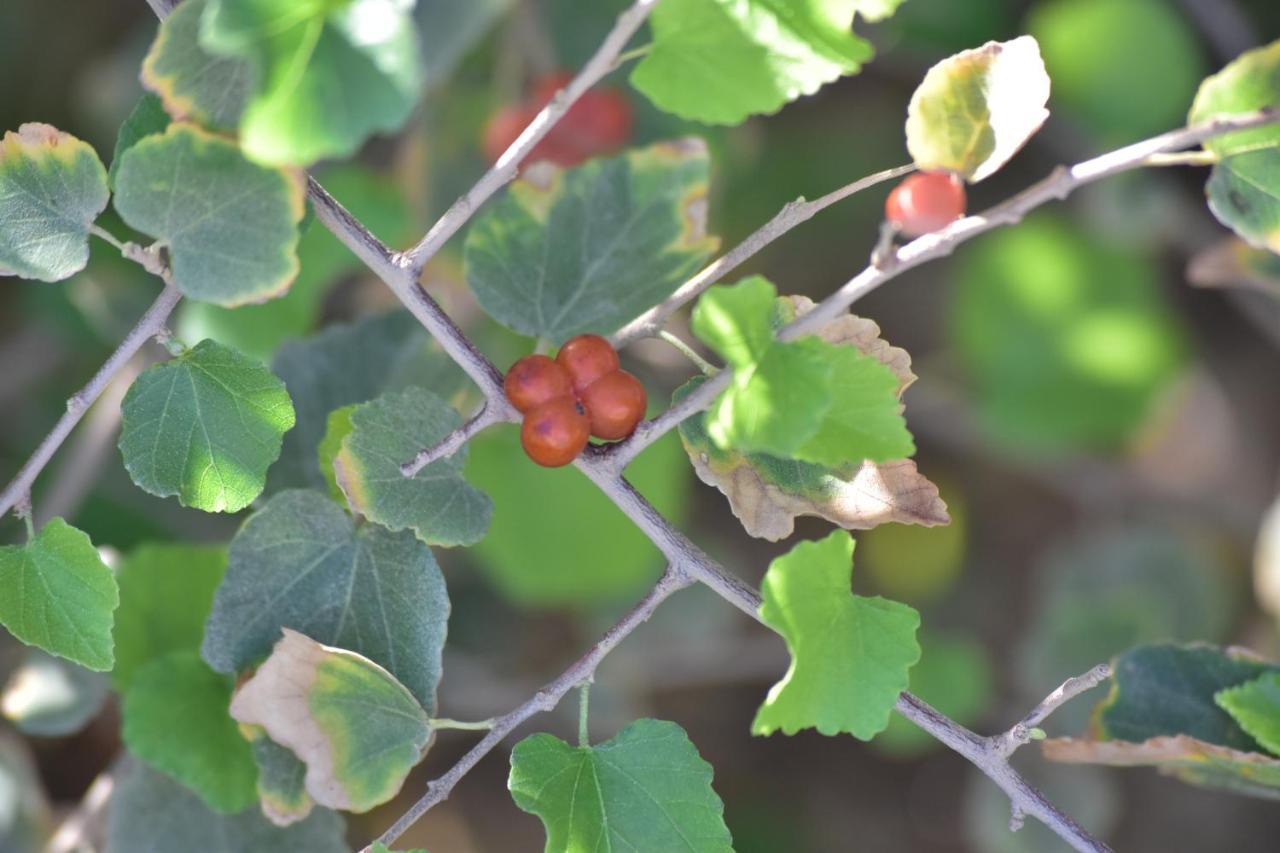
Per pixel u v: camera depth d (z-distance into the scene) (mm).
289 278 364
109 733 549
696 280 376
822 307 360
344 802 376
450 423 375
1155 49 522
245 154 359
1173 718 398
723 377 364
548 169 384
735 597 373
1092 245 568
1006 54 365
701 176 386
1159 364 562
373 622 382
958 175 369
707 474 377
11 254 364
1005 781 375
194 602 411
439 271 470
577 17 481
